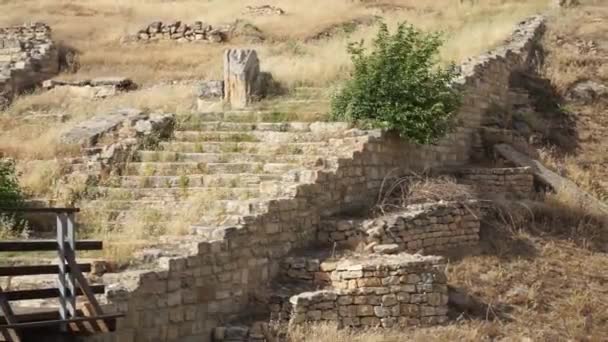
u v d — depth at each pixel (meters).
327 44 31.03
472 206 19.19
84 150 20.52
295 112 21.39
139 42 35.56
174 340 13.83
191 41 35.22
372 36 30.61
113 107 24.66
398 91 19.91
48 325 11.30
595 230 20.33
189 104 24.33
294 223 16.66
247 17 38.50
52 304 13.22
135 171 19.55
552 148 23.98
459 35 30.12
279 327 14.39
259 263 15.59
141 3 43.69
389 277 15.31
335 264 15.52
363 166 18.78
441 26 32.81
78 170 19.72
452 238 18.58
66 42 34.78
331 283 15.52
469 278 17.47
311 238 17.16
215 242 14.66
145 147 20.55
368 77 20.12
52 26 37.62
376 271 15.27
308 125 20.45
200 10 41.44
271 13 39.25
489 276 17.64
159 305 13.61
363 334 14.54
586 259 19.12
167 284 13.75
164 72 30.86
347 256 16.22
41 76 31.53
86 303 12.02
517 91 26.02
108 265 14.20
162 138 20.98
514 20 32.44
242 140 20.55
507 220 19.84
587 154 24.16
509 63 26.33
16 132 23.45
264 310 15.09
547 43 29.86
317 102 22.64
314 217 17.28
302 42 33.09
